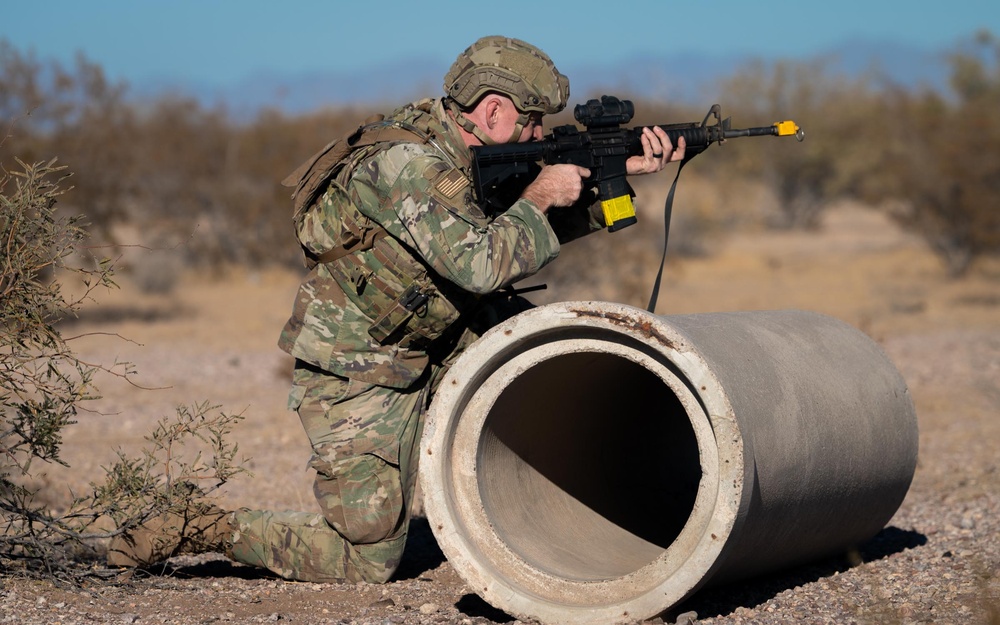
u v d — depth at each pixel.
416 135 8.09
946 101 43.00
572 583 7.14
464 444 7.43
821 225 77.88
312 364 8.35
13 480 11.83
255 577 8.80
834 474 7.83
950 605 7.51
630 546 8.58
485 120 8.24
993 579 8.06
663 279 41.47
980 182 38.53
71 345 26.92
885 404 8.61
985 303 35.50
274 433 16.45
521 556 7.35
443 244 7.62
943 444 15.68
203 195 47.03
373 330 8.16
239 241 47.38
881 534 10.32
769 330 8.24
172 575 8.68
